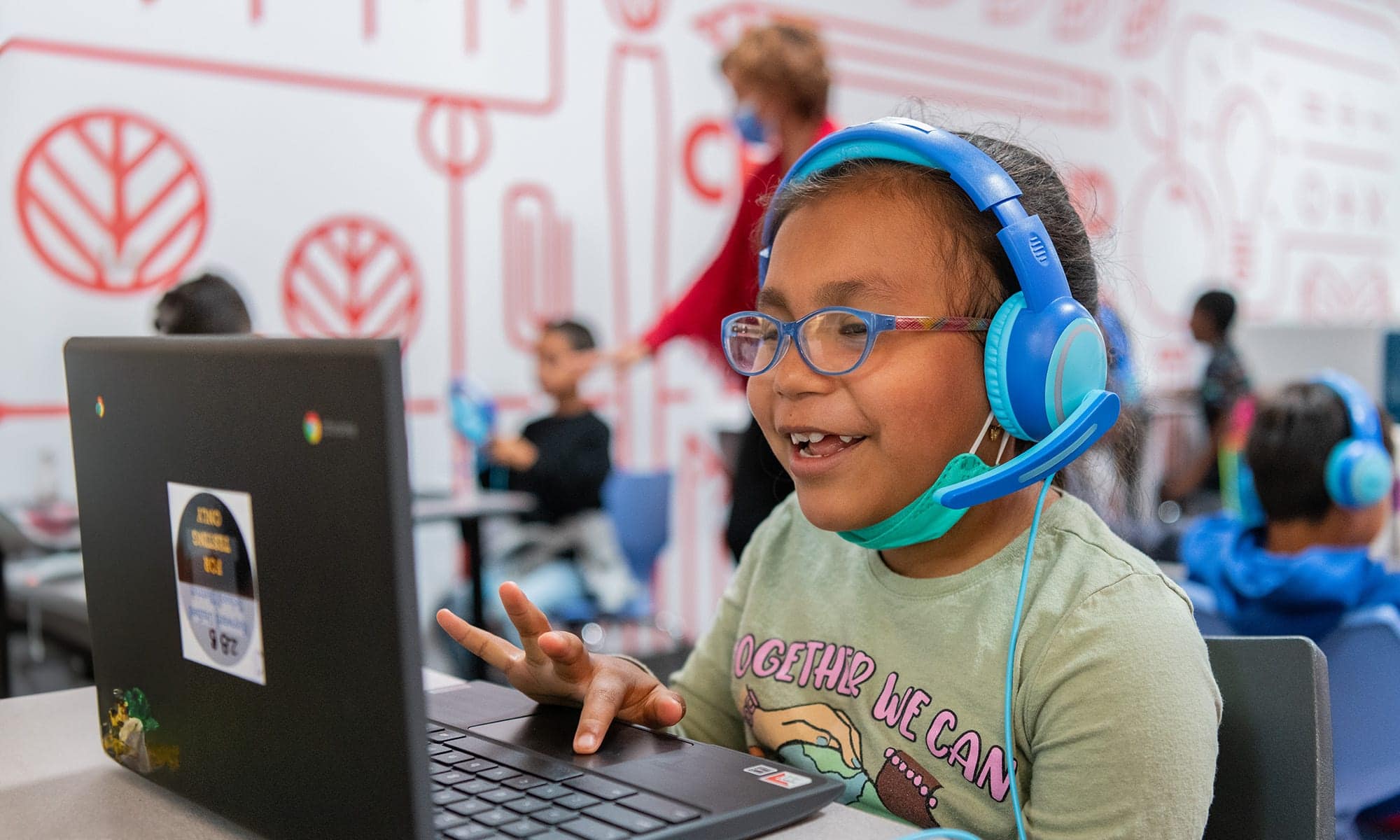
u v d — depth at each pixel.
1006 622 0.73
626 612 3.29
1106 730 0.65
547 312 3.89
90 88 3.10
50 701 0.92
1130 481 0.90
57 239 3.08
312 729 0.55
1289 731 0.73
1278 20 6.27
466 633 0.84
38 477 3.10
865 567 0.84
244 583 0.58
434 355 3.69
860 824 0.62
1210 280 5.93
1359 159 6.84
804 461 0.73
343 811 0.54
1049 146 0.92
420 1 3.61
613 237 4.02
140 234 3.19
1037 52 5.08
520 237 3.83
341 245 3.50
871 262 0.71
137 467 0.65
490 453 3.47
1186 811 0.64
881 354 0.70
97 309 3.16
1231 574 1.46
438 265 3.68
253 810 0.60
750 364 0.77
